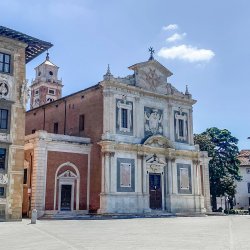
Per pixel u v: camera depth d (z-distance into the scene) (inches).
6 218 1237.1
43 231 894.4
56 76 3093.0
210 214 1945.1
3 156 1266.0
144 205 1732.3
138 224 1149.1
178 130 1993.1
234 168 2709.2
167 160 1884.8
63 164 1601.9
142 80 1872.5
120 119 1740.9
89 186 1681.8
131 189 1711.4
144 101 1865.2
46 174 1536.7
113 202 1621.6
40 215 1471.5
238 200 3297.2
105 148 1651.1
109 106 1704.0
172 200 1846.7
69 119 1898.4
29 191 1540.4
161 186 1845.5
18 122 1311.5
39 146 1525.6
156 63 1939.0
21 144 1306.6
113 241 679.7
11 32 1316.4
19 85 1337.4
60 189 1576.0
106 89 1717.5
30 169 1558.8
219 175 2480.3
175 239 713.0
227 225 1115.3
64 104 1955.0
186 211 1898.4
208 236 773.9
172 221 1314.0
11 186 1262.3
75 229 955.3
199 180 2012.8
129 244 631.8
